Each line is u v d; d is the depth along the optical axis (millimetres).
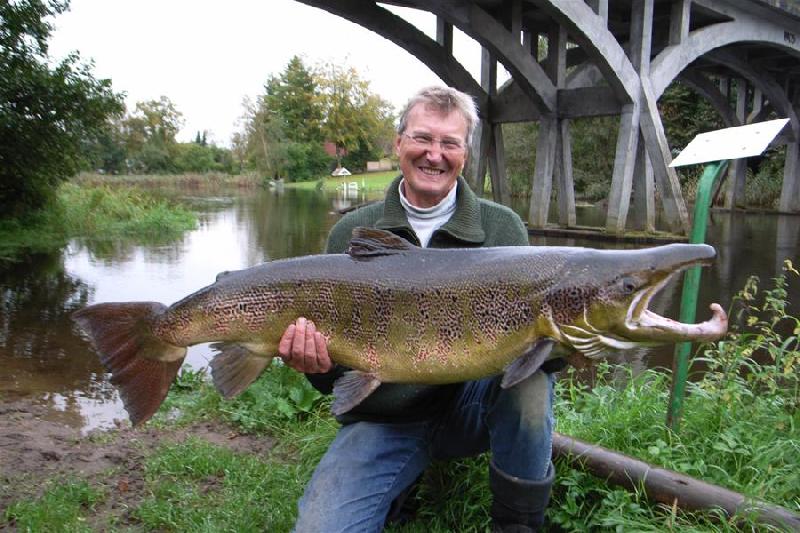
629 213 26953
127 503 3561
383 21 16734
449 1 15695
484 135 19766
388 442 2949
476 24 16125
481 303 2582
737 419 3959
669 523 2859
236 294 2768
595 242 16438
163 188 54094
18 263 13023
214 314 2779
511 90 19250
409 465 3035
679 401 3744
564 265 2529
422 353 2654
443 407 3062
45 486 3691
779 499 3090
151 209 22547
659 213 26812
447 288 2617
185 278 11406
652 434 3770
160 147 78125
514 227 3205
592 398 4422
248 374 2852
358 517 2799
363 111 81750
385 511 2971
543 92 17719
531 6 17625
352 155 84000
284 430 4523
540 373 2807
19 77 16109
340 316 2711
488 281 2584
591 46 15547
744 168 29516
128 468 3994
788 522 2732
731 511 2854
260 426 4672
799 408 4156
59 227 18188
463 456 3250
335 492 2795
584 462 3295
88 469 3955
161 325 2826
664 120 36438
